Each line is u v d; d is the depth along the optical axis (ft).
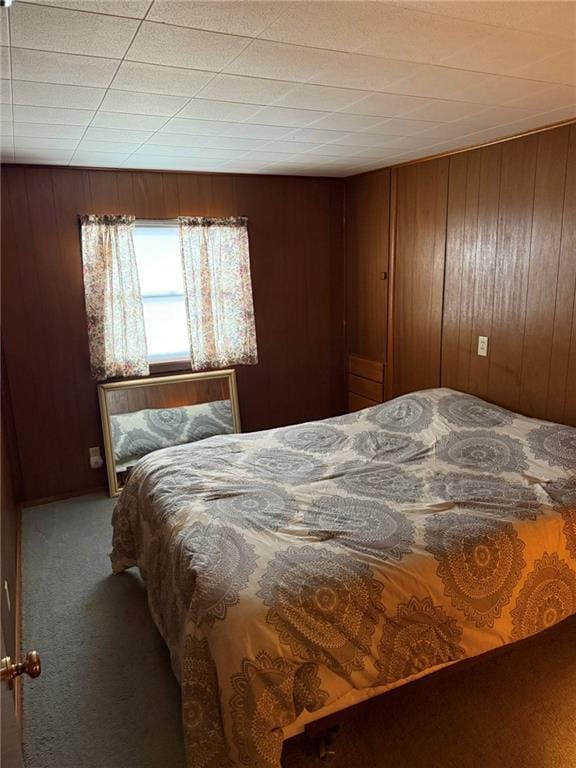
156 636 7.64
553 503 6.84
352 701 5.46
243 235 13.02
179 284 12.92
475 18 4.57
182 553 6.16
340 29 4.74
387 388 13.52
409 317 12.47
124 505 8.79
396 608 5.43
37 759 5.74
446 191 10.91
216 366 13.23
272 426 14.49
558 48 5.24
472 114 7.81
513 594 6.07
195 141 9.16
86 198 11.51
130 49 5.08
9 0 2.38
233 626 4.98
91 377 12.16
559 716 6.10
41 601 8.43
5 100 6.54
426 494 7.33
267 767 4.71
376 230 13.14
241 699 4.78
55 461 12.17
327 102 7.00
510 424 9.29
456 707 6.25
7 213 10.93
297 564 5.62
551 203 8.83
